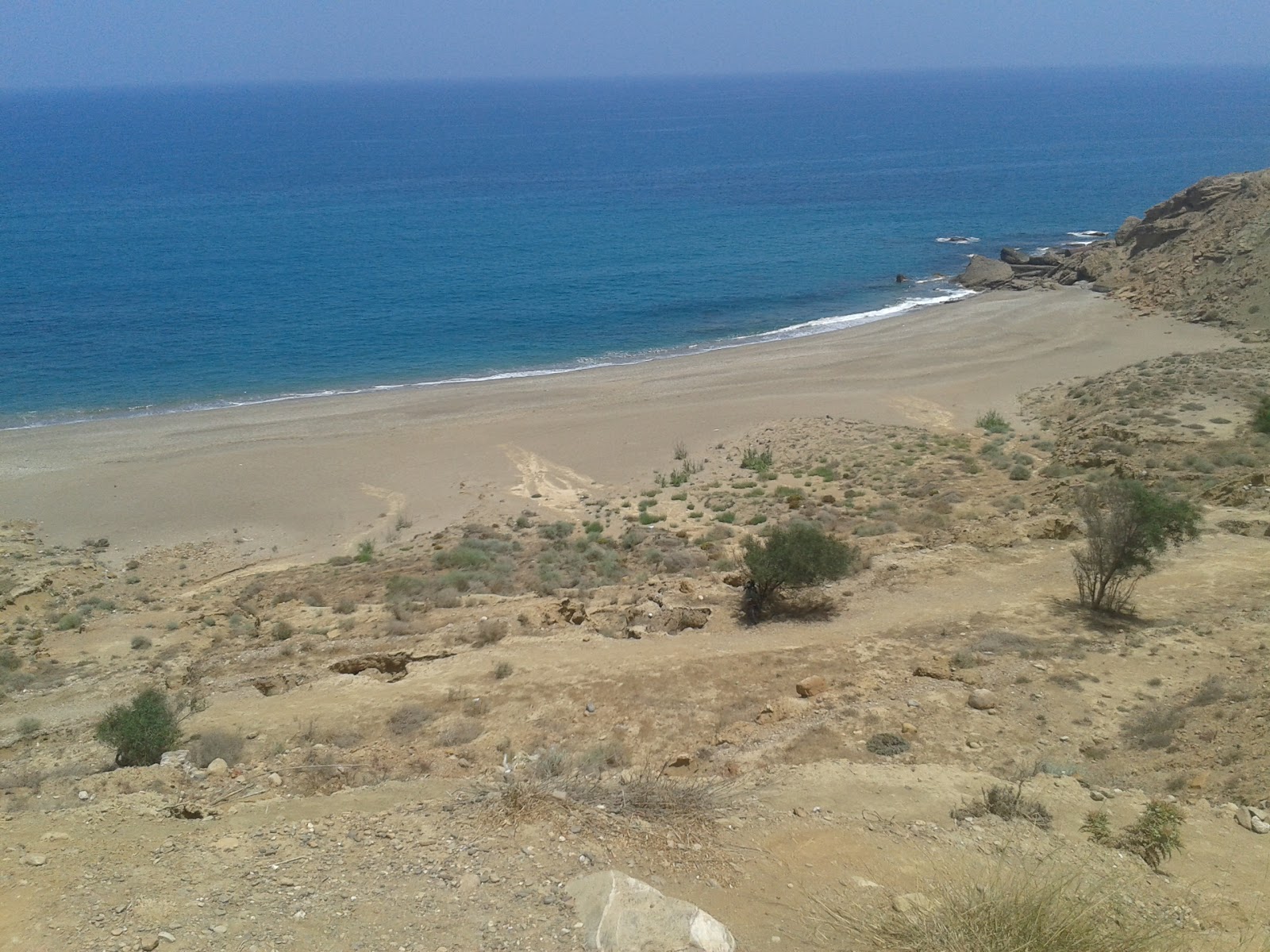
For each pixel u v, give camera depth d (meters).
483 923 7.43
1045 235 106.88
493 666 19.42
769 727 15.30
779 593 22.66
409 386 58.69
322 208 131.38
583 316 75.12
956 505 31.42
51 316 72.69
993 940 7.19
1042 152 193.12
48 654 24.47
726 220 118.88
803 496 36.66
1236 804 10.91
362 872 8.30
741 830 9.67
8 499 41.94
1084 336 63.47
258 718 17.20
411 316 74.31
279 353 64.94
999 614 20.14
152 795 10.83
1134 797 11.27
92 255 96.50
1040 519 27.02
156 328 70.00
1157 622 18.95
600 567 28.88
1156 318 65.38
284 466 45.62
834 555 22.00
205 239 106.88
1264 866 9.39
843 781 11.74
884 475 38.59
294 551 37.38
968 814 10.53
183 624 26.70
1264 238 65.81
